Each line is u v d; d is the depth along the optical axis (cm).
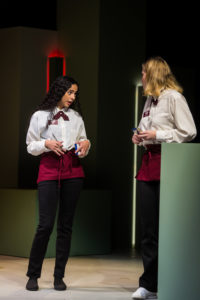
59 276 501
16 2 860
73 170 494
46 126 492
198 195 425
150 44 869
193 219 427
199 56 887
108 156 793
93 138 784
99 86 781
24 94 815
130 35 816
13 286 513
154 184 469
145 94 466
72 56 812
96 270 608
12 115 820
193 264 426
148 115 471
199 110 866
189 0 883
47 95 499
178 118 453
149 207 468
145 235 472
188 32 889
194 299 425
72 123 500
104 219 743
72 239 713
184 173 430
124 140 810
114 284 530
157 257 472
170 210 434
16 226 698
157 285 472
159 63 468
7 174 824
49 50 829
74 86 497
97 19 781
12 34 820
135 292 469
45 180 489
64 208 497
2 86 831
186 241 429
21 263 645
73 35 811
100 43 781
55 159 490
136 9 823
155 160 462
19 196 696
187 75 855
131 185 820
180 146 430
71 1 813
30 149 488
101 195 740
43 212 489
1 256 699
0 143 833
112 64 795
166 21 879
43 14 859
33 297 468
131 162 819
